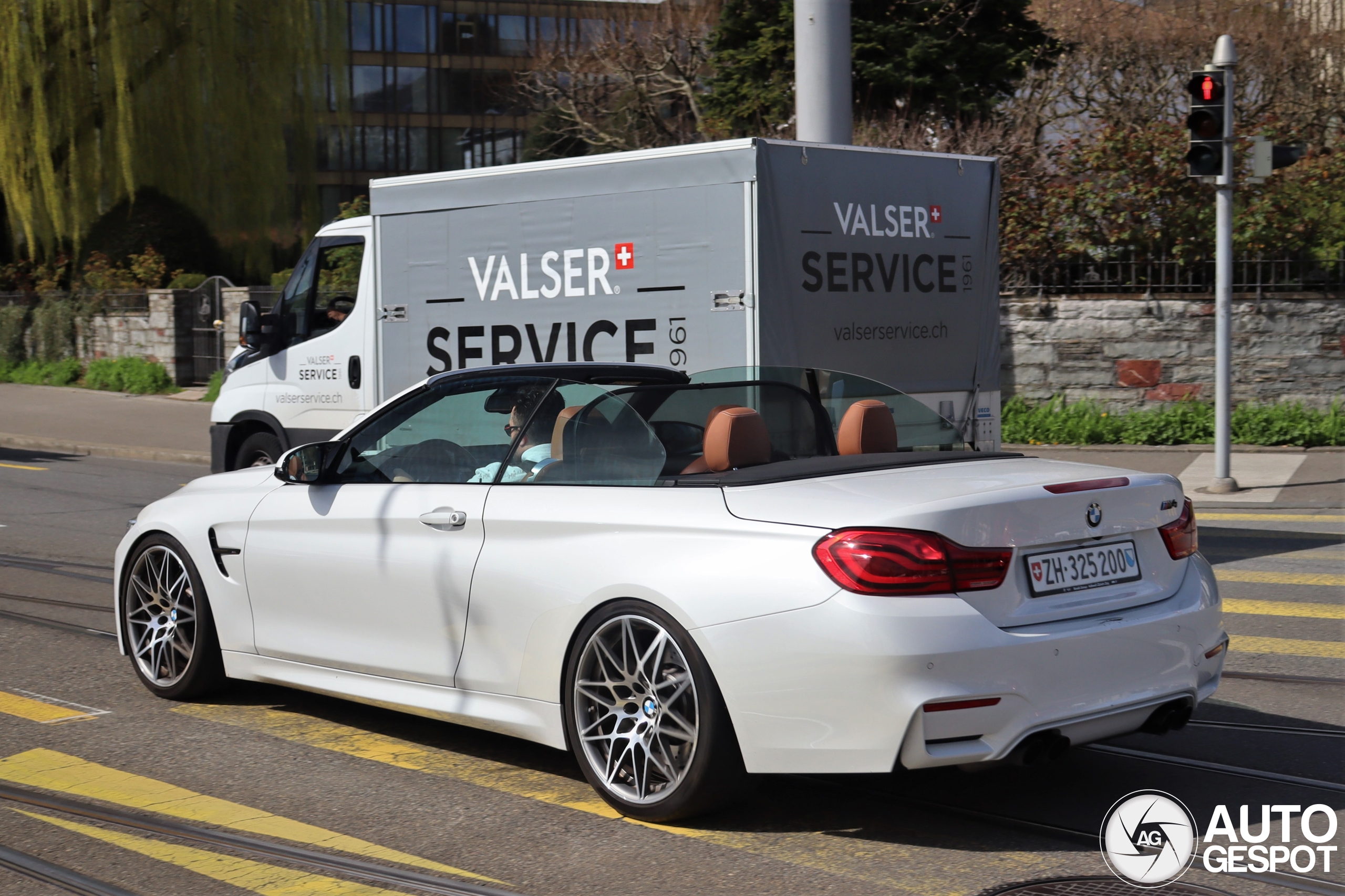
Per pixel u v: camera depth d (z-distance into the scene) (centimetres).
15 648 732
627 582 447
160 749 543
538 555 479
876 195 898
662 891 392
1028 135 2003
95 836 441
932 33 2255
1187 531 475
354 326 1061
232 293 2667
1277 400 1673
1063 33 2775
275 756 533
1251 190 1680
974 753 403
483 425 529
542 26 6178
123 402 2545
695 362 863
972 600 410
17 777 506
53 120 3033
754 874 404
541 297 934
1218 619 471
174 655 618
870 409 543
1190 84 1314
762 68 2417
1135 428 1667
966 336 956
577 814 462
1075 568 436
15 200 3058
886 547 405
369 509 541
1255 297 1669
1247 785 491
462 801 476
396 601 526
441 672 512
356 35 6047
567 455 497
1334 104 2647
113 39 2958
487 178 958
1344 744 544
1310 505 1264
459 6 6122
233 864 415
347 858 420
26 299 3147
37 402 2562
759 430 491
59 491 1499
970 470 471
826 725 407
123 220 3073
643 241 882
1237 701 614
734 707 421
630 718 454
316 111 3269
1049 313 1739
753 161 834
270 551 573
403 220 1010
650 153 877
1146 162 1714
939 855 421
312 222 3316
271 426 1137
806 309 859
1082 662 422
